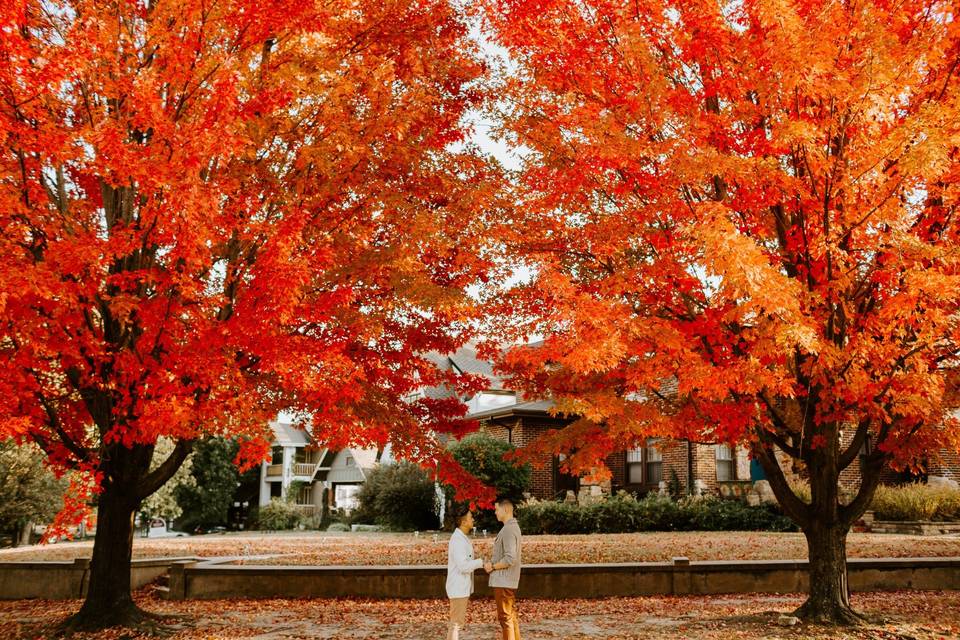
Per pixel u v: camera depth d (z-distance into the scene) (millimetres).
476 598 12727
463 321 8688
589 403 8602
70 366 8992
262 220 8742
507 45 8656
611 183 8477
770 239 9133
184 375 7793
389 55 9000
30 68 6691
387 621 10594
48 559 15594
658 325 7805
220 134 6883
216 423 8406
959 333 7543
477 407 32094
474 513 24891
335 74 8633
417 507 30047
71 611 12305
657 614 10672
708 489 22359
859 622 9148
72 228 8438
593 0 8062
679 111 7891
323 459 52594
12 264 6766
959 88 7586
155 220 7547
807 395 8789
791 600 11812
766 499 20703
